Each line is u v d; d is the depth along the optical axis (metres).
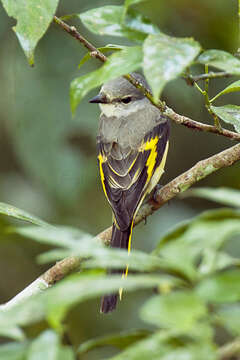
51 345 2.90
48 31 12.05
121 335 3.51
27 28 4.86
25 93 11.86
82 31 11.92
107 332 12.82
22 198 13.16
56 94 11.84
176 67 3.70
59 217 13.26
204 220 3.20
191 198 14.74
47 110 11.79
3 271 13.84
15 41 12.12
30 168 11.72
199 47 3.82
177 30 12.68
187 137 14.64
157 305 2.84
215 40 12.77
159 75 3.66
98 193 13.77
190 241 3.15
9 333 3.12
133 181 9.99
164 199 8.95
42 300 2.96
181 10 12.59
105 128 10.72
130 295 12.98
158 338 2.97
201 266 3.52
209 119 14.32
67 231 3.31
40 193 13.20
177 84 11.66
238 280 2.92
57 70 11.95
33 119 11.80
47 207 13.13
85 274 3.37
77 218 13.47
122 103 10.78
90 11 4.78
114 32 4.71
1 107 12.06
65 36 12.05
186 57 3.75
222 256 3.62
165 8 12.47
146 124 10.57
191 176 8.64
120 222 8.95
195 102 12.00
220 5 12.53
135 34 4.71
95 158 12.49
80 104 11.87
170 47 3.80
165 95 12.38
